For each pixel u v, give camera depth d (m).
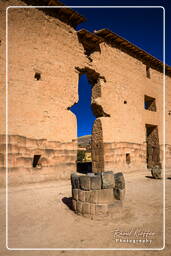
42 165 9.46
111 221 4.69
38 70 9.93
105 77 13.07
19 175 8.59
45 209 5.50
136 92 15.48
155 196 7.05
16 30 9.30
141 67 16.42
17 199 6.43
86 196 4.95
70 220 4.74
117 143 13.00
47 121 9.93
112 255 3.27
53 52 10.65
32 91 9.55
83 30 11.62
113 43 14.08
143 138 15.55
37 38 10.05
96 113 13.28
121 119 13.68
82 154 25.25
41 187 8.19
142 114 15.79
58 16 11.15
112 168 12.28
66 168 10.33
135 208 5.62
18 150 8.70
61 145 10.30
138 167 14.52
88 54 13.30
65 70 11.09
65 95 10.91
